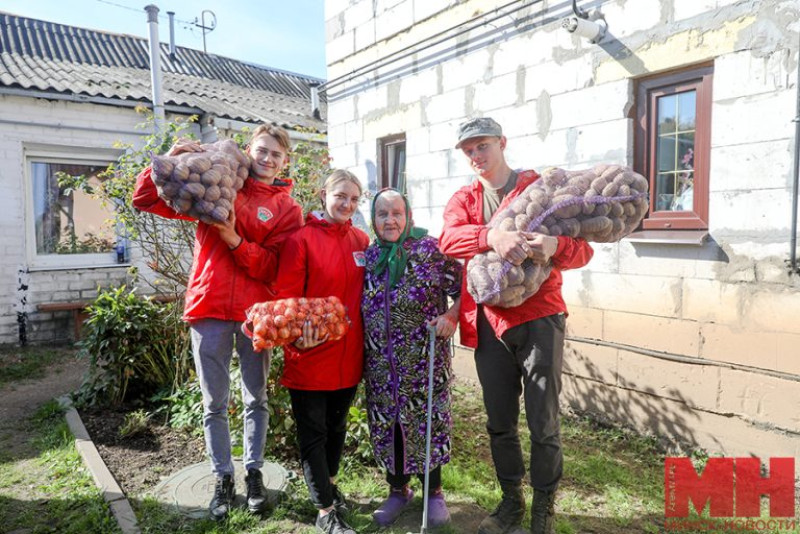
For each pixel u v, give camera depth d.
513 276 2.26
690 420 3.68
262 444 2.97
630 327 3.97
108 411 4.48
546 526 2.54
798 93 3.07
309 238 2.67
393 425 2.72
